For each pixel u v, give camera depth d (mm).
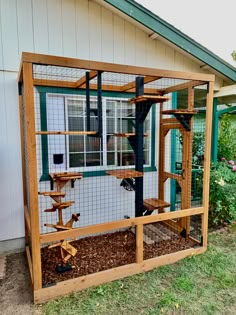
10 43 3090
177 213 2951
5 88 3129
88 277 2461
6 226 3289
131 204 4031
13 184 3281
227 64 4203
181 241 3404
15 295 2369
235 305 2176
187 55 4113
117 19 3633
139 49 3820
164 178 4004
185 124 3309
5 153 3205
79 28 3414
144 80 3150
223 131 6281
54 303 2230
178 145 4590
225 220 4207
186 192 3496
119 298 2281
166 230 3830
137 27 3773
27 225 2994
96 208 3775
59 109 3408
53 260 2934
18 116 3217
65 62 2180
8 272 2797
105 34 3576
